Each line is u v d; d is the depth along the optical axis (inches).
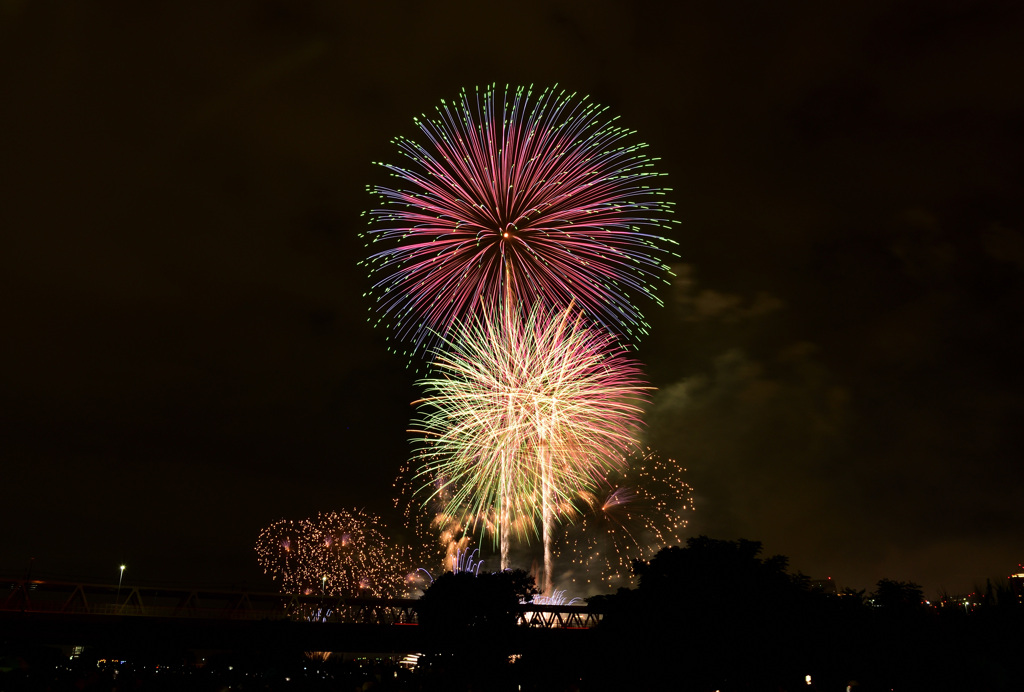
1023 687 1547.7
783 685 1723.7
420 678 2231.8
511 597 2486.5
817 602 1921.8
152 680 2012.8
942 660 1638.8
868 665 1737.2
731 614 1851.6
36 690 1624.0
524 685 2176.4
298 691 2149.4
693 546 2085.4
